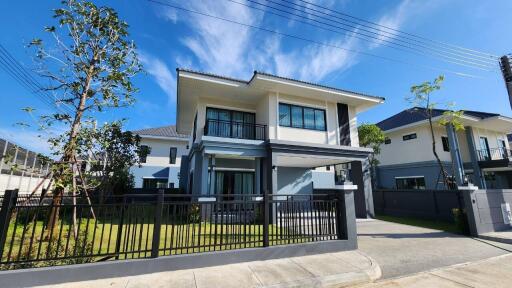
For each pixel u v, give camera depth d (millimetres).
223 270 4301
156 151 20281
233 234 5055
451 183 14328
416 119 17422
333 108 12898
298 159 11711
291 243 5297
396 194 13023
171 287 3611
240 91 11414
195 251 4828
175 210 4570
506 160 14797
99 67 6422
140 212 4715
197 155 11359
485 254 5941
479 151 16672
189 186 14078
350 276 4180
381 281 4270
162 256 4273
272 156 10367
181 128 17125
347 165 14719
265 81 10484
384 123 20828
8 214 3676
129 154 12625
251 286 3697
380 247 6500
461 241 7234
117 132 11211
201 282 3801
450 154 15602
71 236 5414
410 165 17562
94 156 8031
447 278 4375
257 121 12562
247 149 10461
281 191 13672
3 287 3436
